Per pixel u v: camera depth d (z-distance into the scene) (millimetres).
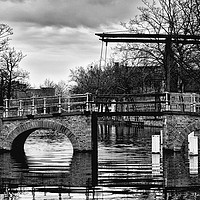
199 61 30359
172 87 43875
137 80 50125
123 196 21562
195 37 34344
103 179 26109
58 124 38219
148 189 23062
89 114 37750
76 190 23250
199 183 24406
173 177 26234
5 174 28234
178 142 36750
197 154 36062
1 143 39688
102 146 44469
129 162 32500
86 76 108688
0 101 72750
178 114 36688
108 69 78750
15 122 39312
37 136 63156
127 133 63312
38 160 34531
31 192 22938
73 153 37750
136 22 48656
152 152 37781
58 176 27328
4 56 75625
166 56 38312
